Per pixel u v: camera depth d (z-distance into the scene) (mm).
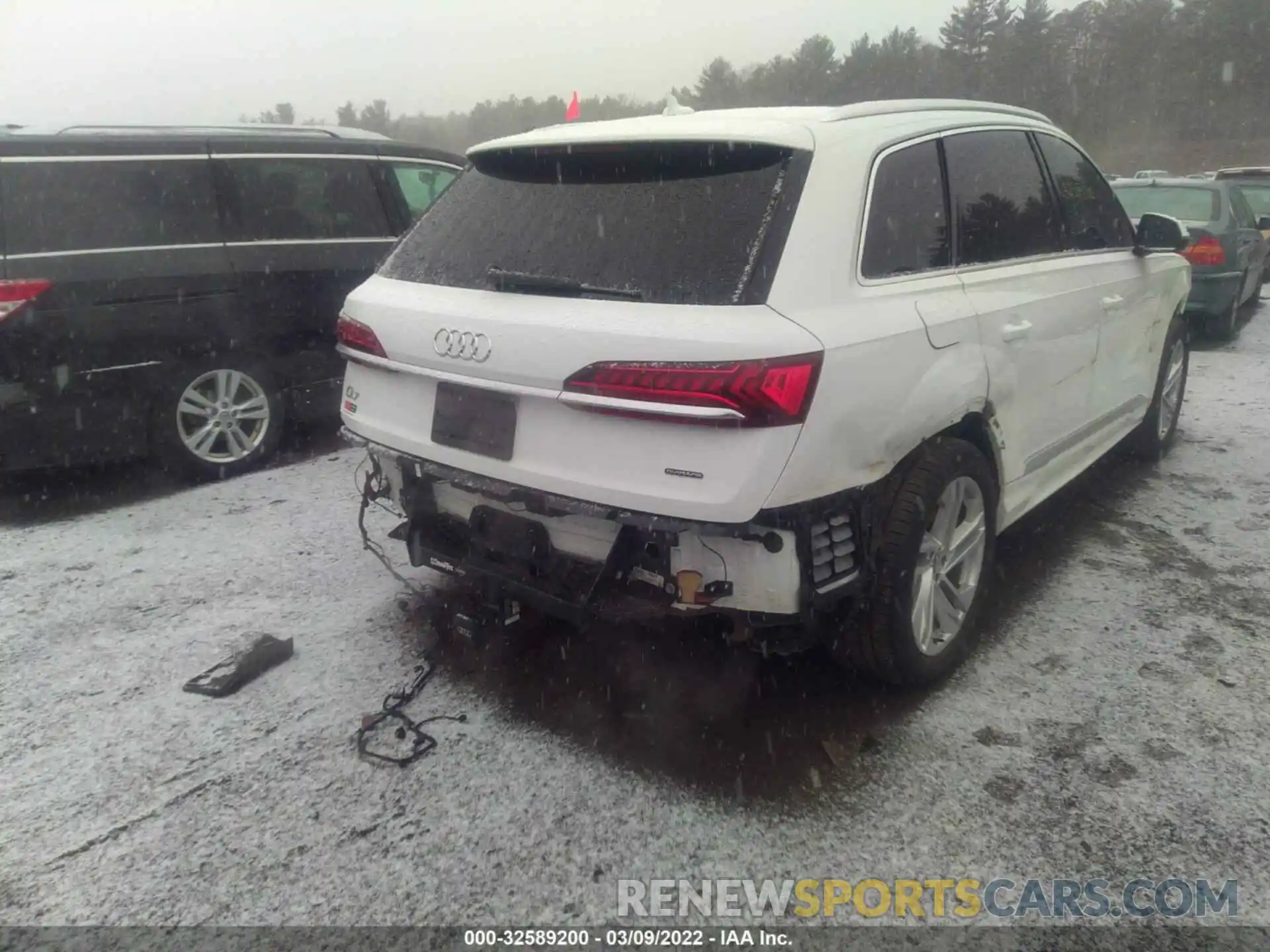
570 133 3260
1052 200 4133
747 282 2656
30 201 4848
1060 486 4324
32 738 3129
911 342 2977
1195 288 8938
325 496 5320
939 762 2928
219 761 3000
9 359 4766
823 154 2889
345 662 3568
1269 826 2631
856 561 2945
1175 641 3604
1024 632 3695
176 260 5258
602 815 2725
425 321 3105
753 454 2551
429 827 2691
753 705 3254
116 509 5180
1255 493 5105
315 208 5895
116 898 2463
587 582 2967
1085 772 2867
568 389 2734
